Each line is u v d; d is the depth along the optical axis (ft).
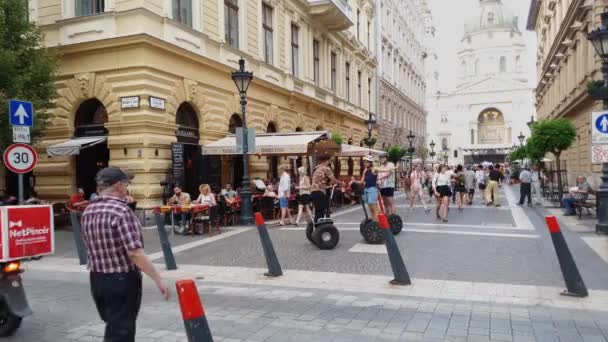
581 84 81.30
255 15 67.21
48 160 52.01
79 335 17.49
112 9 47.57
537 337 16.25
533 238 36.86
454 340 16.12
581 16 77.97
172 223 42.37
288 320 18.53
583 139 84.84
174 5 51.60
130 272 12.28
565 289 21.99
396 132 156.97
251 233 42.70
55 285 25.12
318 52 93.66
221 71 58.44
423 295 21.72
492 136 327.47
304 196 44.75
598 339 16.01
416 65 210.18
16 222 17.37
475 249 32.50
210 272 27.40
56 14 50.70
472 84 325.21
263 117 68.90
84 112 51.57
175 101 50.60
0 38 39.96
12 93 39.91
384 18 148.25
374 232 35.17
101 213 12.05
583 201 50.72
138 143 46.37
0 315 17.56
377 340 16.26
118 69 47.57
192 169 54.19
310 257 30.83
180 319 19.06
